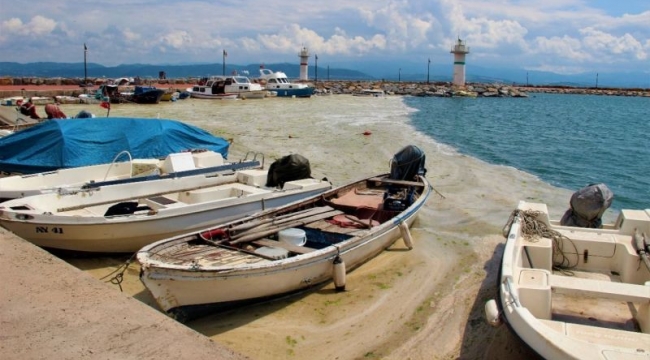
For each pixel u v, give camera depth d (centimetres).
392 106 5234
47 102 3903
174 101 4744
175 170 1182
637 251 721
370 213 1043
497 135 3048
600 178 1816
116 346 405
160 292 667
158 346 406
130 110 3691
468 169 1820
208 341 417
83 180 1164
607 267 774
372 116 3753
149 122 1432
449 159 2009
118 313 458
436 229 1134
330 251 800
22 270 543
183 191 1127
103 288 508
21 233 847
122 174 1218
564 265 789
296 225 912
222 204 990
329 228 936
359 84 10344
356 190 1195
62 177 1135
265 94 5356
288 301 783
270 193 1071
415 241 1053
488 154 2241
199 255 753
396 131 2819
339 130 2730
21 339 412
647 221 795
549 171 1905
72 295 490
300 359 636
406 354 650
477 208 1306
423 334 696
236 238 831
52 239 854
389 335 695
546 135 3181
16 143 1257
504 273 621
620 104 8125
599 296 580
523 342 521
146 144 1367
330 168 1717
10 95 4188
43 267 553
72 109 3578
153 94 4297
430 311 761
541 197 1444
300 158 1217
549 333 501
